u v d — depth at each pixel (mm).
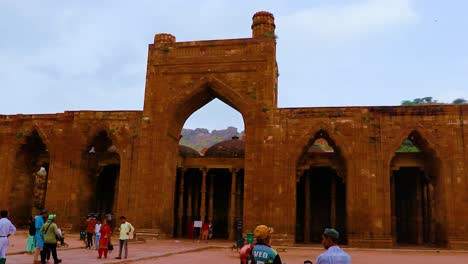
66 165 27891
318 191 31844
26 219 30234
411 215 30219
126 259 14320
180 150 33844
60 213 27094
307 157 27062
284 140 25109
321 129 24891
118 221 26016
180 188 30156
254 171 24938
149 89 27688
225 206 33219
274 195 24422
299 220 31406
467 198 22875
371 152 24188
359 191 23734
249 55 26688
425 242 28922
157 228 25453
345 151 24406
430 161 25297
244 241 20359
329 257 4562
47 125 29094
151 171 26281
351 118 24750
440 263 15727
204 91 27406
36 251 12148
